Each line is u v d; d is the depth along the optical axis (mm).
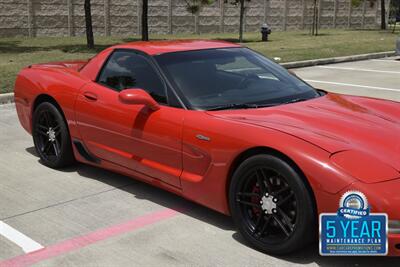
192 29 30188
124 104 4484
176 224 4035
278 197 3393
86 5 17891
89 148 4965
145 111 4273
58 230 3949
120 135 4520
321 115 3840
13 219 4160
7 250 3631
